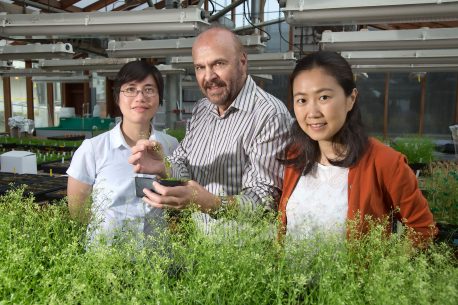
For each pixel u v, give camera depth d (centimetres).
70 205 167
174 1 661
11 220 142
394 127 1262
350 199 155
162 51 551
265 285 115
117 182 203
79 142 843
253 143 190
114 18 404
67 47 630
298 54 830
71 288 112
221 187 206
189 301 107
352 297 104
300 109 150
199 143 218
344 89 146
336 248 121
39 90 1569
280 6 340
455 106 1209
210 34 190
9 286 112
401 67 727
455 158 663
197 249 118
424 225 155
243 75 201
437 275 104
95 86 1598
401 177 152
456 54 514
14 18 437
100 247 121
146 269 112
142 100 207
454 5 291
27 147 809
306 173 166
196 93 1348
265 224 129
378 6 306
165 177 180
